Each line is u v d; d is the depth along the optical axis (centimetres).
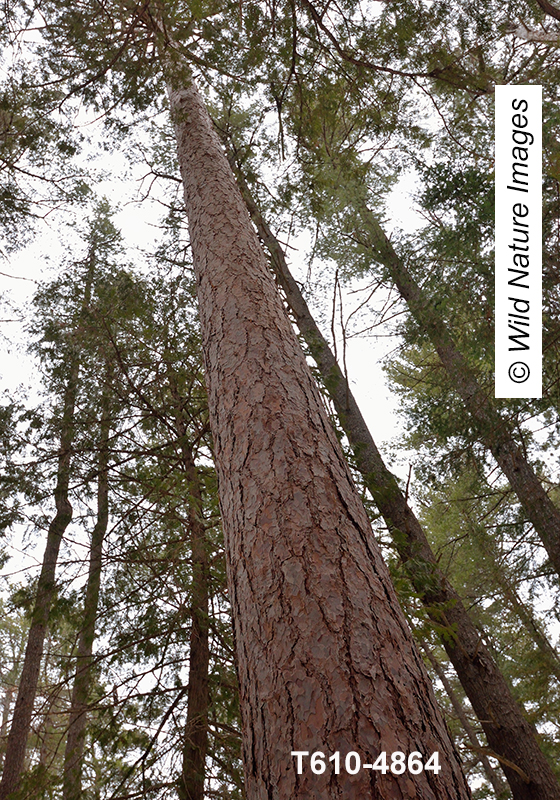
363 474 556
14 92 579
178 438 583
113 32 510
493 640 1040
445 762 121
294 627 139
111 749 460
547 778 516
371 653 133
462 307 635
